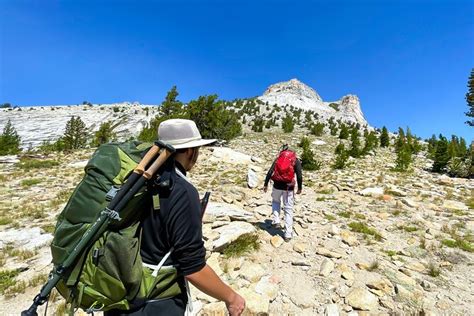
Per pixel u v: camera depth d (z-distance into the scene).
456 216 8.94
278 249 6.23
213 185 12.52
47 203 10.01
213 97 32.97
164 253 1.74
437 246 6.69
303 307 4.51
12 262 5.73
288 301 4.61
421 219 8.41
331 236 6.98
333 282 5.10
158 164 1.67
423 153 36.16
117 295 1.61
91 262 1.61
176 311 1.79
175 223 1.68
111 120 100.50
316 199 10.79
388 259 6.06
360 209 9.47
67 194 11.01
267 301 4.37
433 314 4.21
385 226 7.91
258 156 27.08
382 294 4.77
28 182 13.32
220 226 6.74
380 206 9.81
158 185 1.67
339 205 9.89
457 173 20.27
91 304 1.66
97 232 1.59
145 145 2.02
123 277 1.60
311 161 20.84
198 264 1.74
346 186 13.09
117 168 1.75
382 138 42.34
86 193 1.70
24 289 4.80
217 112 33.03
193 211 1.73
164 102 36.25
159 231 1.71
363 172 18.72
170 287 1.77
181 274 1.77
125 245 1.61
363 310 4.42
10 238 6.68
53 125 93.06
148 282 1.68
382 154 33.19
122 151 1.85
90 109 122.88
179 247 1.70
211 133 33.22
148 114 107.06
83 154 23.69
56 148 37.81
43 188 12.41
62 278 1.65
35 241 6.64
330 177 16.16
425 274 5.54
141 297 1.66
